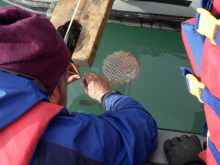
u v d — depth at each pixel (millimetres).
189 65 1572
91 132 486
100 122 534
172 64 1590
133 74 1363
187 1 1346
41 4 1844
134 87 1481
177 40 1737
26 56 393
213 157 645
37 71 430
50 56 448
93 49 870
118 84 1481
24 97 400
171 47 1708
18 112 390
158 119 1350
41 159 400
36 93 417
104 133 502
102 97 1010
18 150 374
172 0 1372
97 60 1664
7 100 382
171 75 1521
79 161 426
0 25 374
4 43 370
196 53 722
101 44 1774
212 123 618
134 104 817
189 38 746
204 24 551
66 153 416
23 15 426
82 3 950
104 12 914
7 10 408
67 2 968
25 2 1913
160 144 918
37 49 399
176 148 839
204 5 596
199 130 1279
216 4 537
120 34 1847
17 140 382
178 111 1369
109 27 1859
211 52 547
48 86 474
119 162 510
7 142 381
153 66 1585
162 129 983
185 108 1373
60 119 462
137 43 1758
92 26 892
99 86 1051
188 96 1412
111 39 1809
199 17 577
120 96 926
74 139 434
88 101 1439
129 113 680
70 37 869
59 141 425
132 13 1611
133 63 1391
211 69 542
